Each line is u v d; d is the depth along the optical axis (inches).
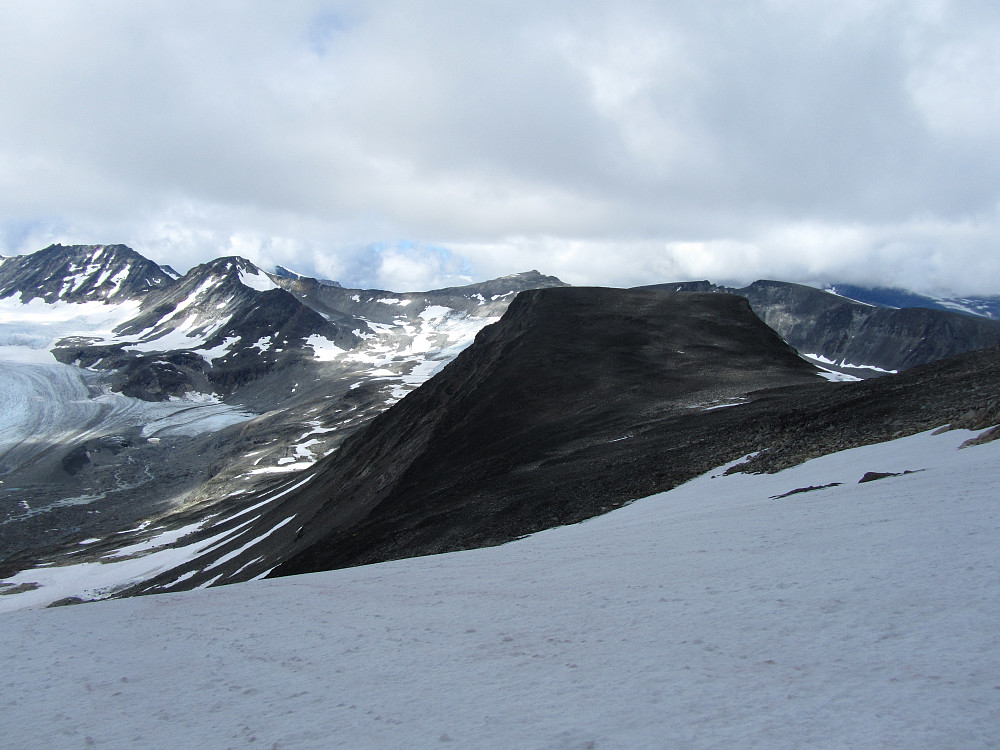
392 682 240.1
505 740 172.9
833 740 146.9
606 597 341.4
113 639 351.3
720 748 150.5
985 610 220.4
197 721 213.9
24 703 245.0
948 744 135.5
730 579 334.6
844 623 234.5
